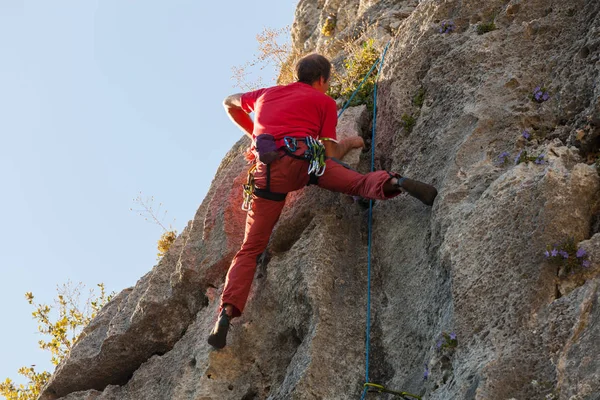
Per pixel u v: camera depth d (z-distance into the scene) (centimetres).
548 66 547
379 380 502
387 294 537
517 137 521
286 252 585
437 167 552
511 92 546
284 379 523
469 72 579
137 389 636
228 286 538
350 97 686
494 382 403
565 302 414
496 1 613
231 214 628
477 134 534
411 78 621
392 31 771
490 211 469
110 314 733
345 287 547
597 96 484
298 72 566
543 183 450
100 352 675
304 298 545
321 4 1033
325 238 564
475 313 444
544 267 432
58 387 703
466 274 458
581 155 486
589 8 551
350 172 536
